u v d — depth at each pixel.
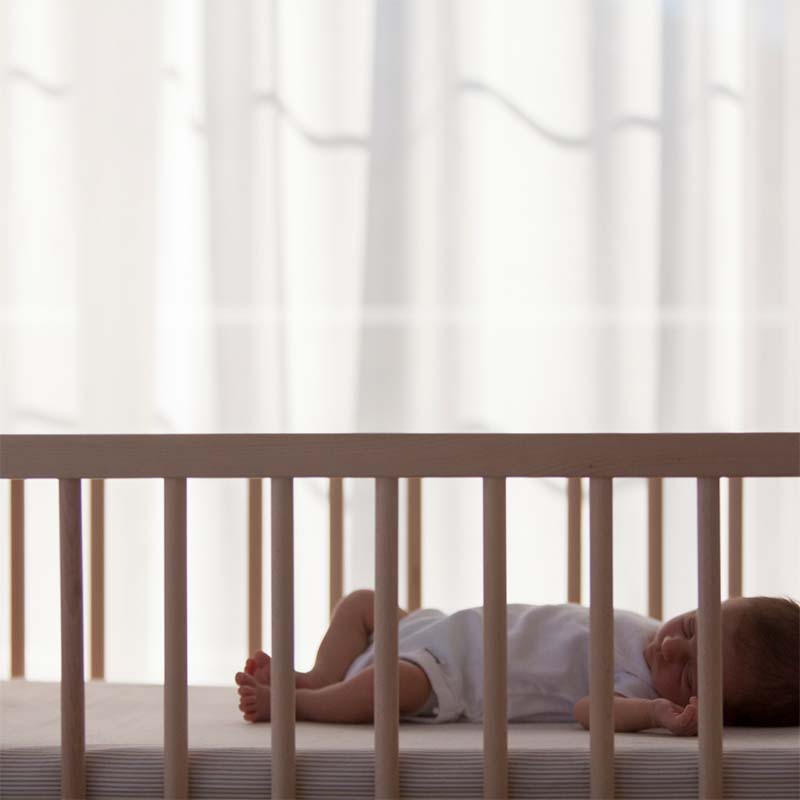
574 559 2.24
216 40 2.58
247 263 2.57
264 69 2.57
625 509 2.57
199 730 1.42
